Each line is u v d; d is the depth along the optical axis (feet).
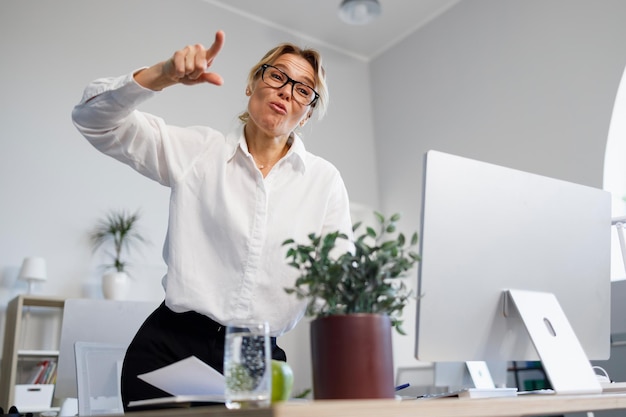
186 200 4.19
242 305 4.05
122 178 13.41
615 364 9.11
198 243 4.14
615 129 11.89
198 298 3.97
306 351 14.56
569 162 12.43
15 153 12.38
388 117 17.60
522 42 14.02
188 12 15.61
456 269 3.30
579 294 3.86
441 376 8.30
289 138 4.62
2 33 12.92
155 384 2.95
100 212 12.96
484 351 3.38
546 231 3.74
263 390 2.49
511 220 3.57
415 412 2.22
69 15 13.84
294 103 4.26
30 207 12.26
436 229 3.25
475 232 3.39
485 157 14.38
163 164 4.26
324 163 4.56
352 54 18.38
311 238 2.74
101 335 5.21
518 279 3.55
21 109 12.68
